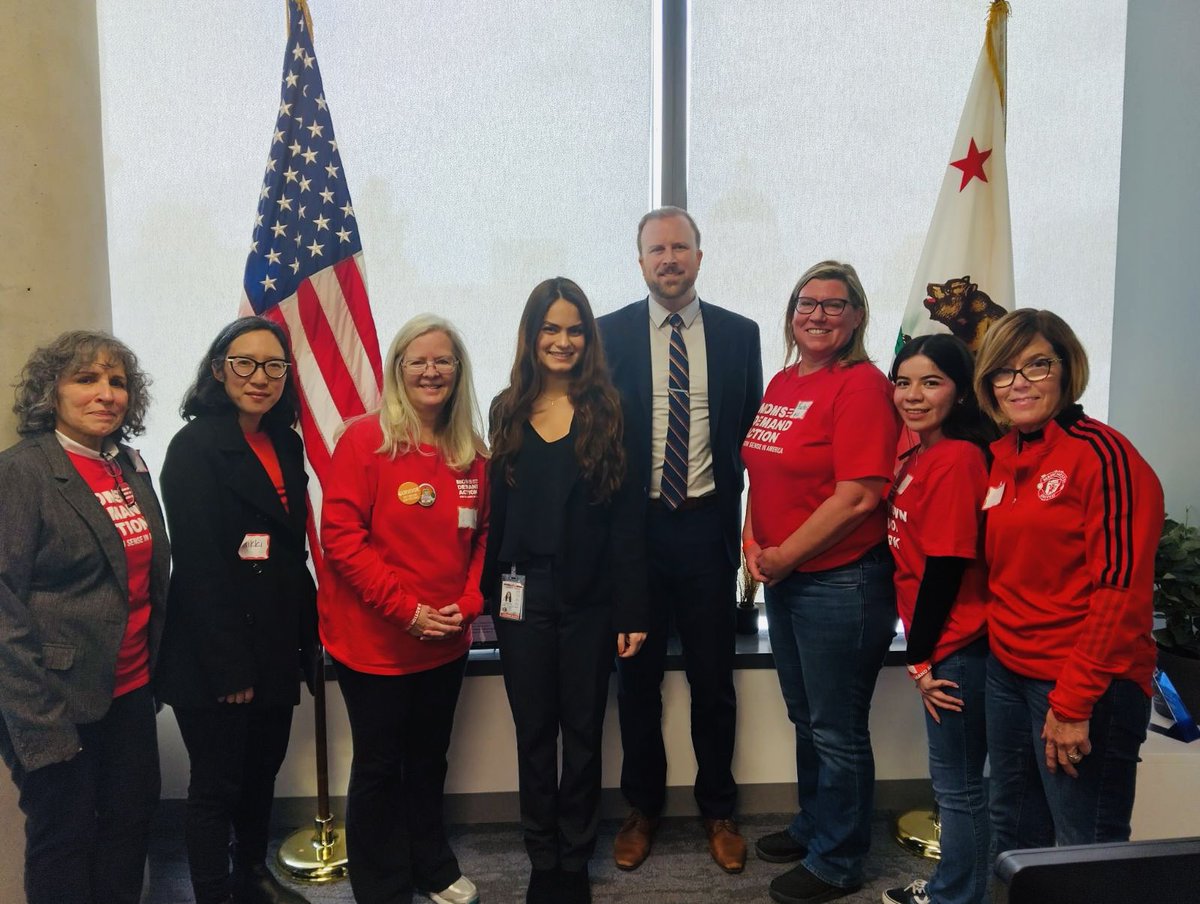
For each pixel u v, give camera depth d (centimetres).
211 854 184
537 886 202
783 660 222
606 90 267
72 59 197
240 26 255
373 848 193
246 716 186
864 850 211
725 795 236
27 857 163
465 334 271
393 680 189
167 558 179
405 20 260
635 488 202
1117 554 142
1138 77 277
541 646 198
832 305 195
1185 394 279
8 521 152
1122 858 75
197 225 260
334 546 183
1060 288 286
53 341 168
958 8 271
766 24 268
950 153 274
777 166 272
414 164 264
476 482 199
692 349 229
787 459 201
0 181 182
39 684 152
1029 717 163
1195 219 276
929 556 176
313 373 230
